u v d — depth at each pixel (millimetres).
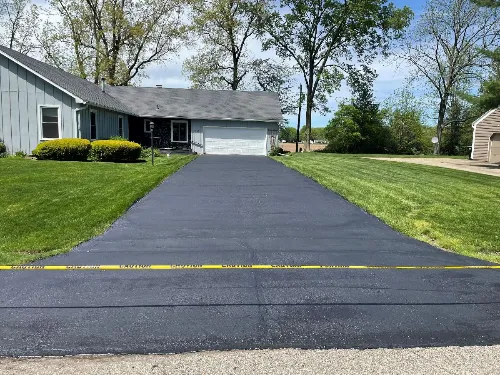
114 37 32875
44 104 16750
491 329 3676
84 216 7426
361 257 5633
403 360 3164
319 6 32625
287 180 12000
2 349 3225
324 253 5766
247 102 27969
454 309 4062
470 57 31719
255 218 7629
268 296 4289
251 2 34188
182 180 11664
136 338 3418
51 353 3184
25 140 16859
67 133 16906
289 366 3057
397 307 4082
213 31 34875
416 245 6273
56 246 5859
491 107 17500
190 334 3496
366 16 31922
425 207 8727
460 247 6215
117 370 2980
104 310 3914
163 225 7066
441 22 32156
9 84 16688
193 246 5969
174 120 25750
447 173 15422
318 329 3617
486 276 4996
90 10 32188
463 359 3193
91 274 4836
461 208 8688
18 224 6852
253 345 3344
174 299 4180
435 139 32344
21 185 9938
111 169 13250
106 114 20375
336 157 22734
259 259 5461
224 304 4078
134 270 4984
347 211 8305
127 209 8125
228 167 15266
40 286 4461
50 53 33688
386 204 8914
